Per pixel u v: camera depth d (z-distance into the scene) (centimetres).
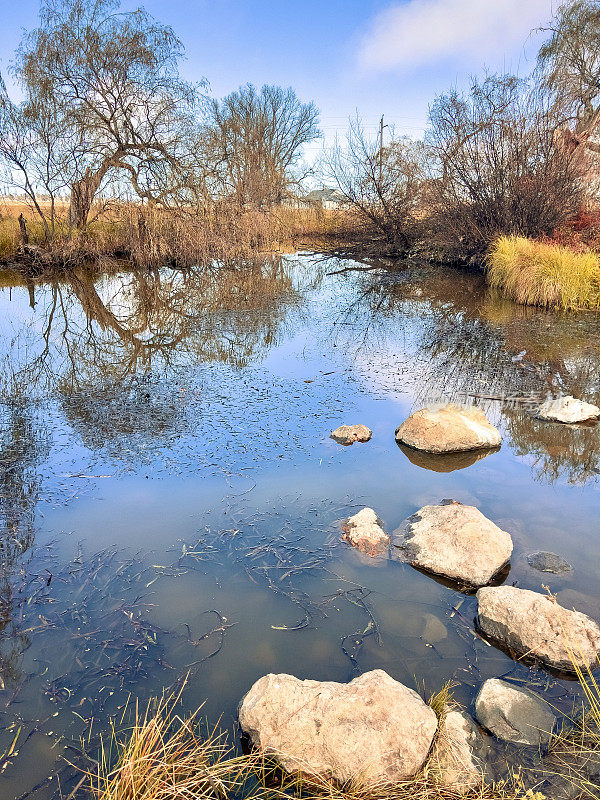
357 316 1135
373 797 207
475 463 501
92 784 218
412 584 339
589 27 1448
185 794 205
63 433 561
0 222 1711
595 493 447
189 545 378
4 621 310
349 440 541
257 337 971
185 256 1683
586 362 782
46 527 401
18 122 1473
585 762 221
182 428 573
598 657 274
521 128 1366
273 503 430
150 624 307
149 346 916
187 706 256
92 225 1730
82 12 1522
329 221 2695
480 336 938
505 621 294
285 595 329
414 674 271
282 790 215
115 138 1609
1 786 219
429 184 1691
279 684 239
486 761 223
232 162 1848
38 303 1262
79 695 262
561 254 1163
